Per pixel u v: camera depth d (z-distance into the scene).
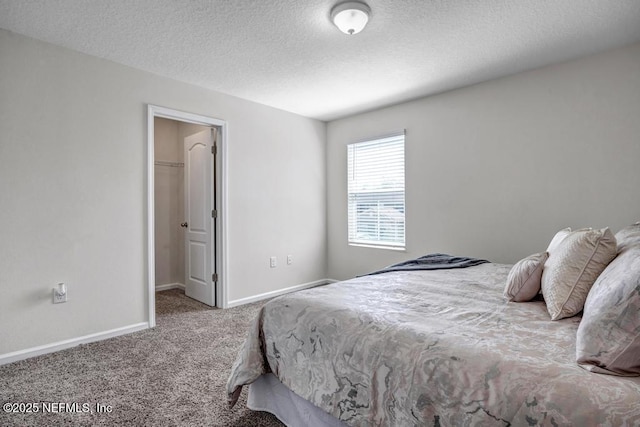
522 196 3.07
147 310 3.02
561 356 1.01
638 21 2.22
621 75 2.58
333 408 1.32
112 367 2.24
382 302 1.61
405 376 1.12
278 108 4.12
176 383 2.04
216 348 2.57
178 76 3.13
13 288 2.34
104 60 2.76
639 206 2.52
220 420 1.69
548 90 2.91
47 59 2.48
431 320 1.35
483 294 1.78
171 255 4.73
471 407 0.97
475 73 3.07
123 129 2.87
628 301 0.92
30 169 2.41
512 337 1.16
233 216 3.71
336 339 1.37
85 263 2.67
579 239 1.44
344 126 4.53
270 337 1.64
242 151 3.77
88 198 2.68
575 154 2.79
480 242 3.33
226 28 2.30
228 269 3.68
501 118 3.17
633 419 0.76
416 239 3.80
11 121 2.33
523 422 0.87
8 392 1.93
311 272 4.56
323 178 4.72
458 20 2.21
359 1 2.00
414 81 3.26
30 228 2.41
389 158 4.07
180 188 4.75
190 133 4.61
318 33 2.37
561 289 1.39
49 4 2.02
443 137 3.57
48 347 2.47
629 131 2.55
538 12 2.12
